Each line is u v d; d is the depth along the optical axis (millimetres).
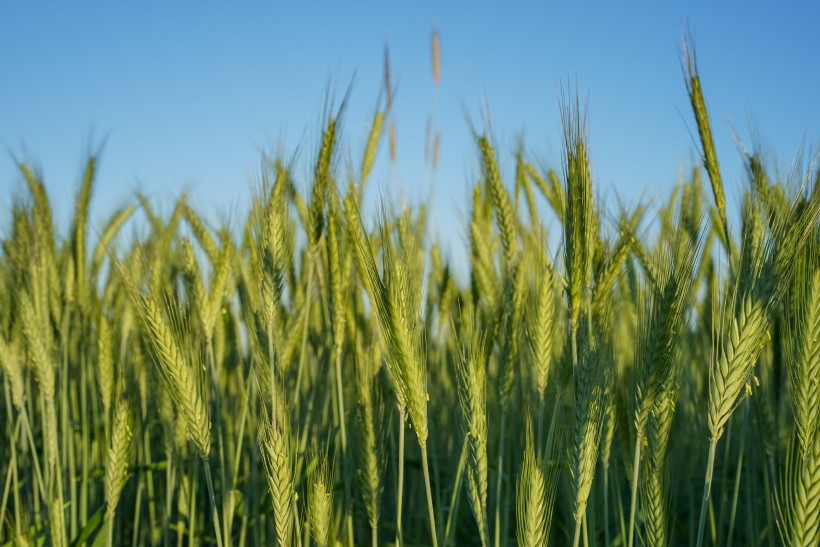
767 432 945
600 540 1065
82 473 1127
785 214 746
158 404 1074
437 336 1219
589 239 855
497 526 897
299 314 1017
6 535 1056
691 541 1053
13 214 1087
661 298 801
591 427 785
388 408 1062
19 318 1016
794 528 699
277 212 932
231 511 972
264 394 937
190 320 998
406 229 871
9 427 1066
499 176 1013
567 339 957
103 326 1020
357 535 1056
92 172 1164
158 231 1185
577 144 858
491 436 1073
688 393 1152
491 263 1070
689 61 910
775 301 731
